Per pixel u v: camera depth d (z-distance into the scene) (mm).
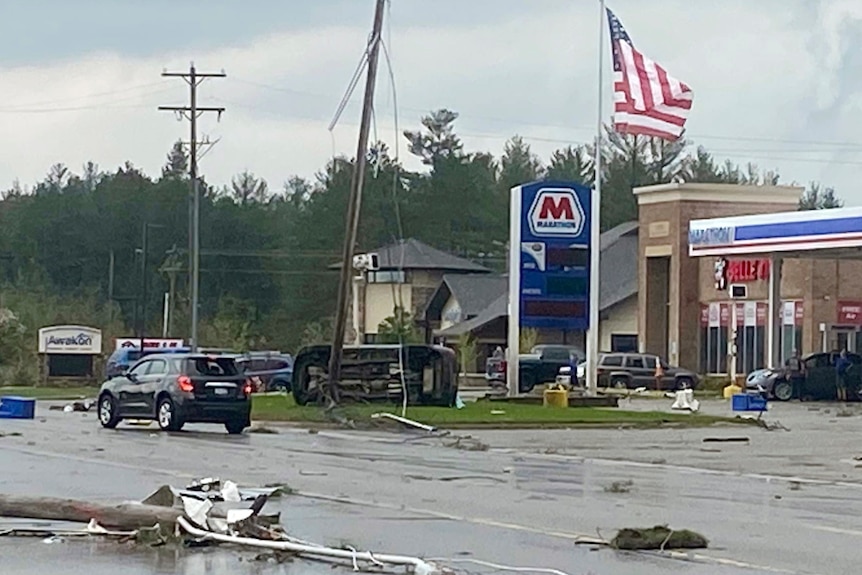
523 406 58562
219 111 91812
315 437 44031
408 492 26688
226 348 108688
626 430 49031
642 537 19422
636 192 102312
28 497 20734
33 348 103938
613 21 61656
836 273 88812
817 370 77062
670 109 61594
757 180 166000
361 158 53438
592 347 63406
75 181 156750
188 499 20312
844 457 37531
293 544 18359
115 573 16734
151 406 45750
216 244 139250
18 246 143125
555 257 62719
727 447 41156
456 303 124438
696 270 98250
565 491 27484
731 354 90562
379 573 17047
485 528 21234
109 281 135875
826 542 20391
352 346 57188
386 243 137625
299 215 146625
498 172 176625
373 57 53062
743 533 21328
